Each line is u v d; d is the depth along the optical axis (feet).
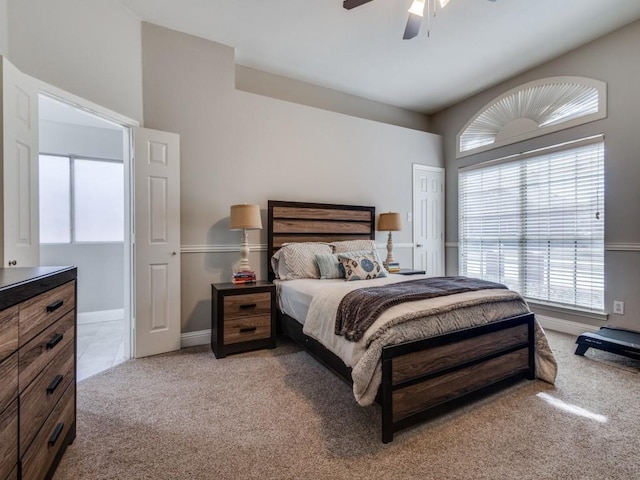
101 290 13.38
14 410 3.22
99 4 8.20
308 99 13.17
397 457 4.86
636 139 9.45
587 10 8.86
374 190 13.84
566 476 4.46
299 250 10.53
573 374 7.72
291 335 9.46
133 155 8.88
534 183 12.19
